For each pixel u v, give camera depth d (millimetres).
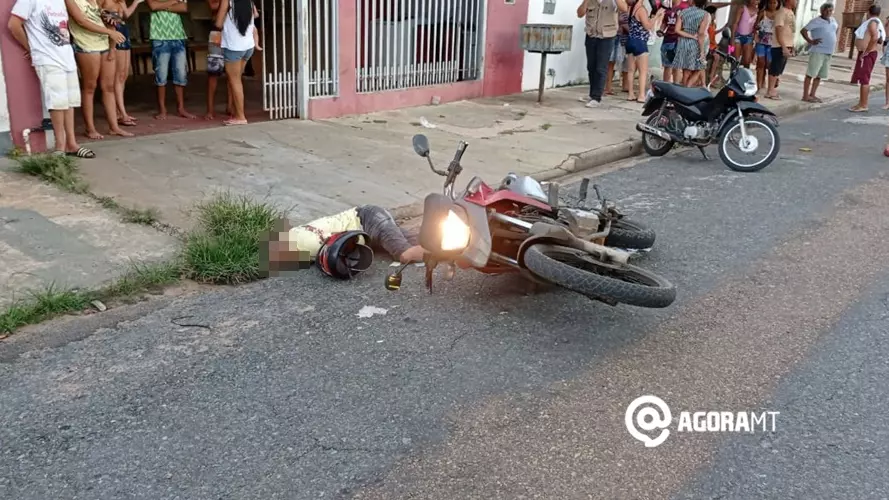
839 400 4062
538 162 8883
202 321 4742
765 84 16406
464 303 5137
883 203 7902
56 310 4695
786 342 4719
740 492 3309
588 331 4793
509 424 3762
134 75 12797
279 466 3385
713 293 5441
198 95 11508
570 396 4035
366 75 10828
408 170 8156
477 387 4090
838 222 7199
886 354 4582
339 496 3207
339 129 9719
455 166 4945
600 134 10523
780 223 7133
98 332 4535
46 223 5934
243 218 5934
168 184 7020
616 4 12039
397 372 4215
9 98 7148
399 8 11109
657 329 4852
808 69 15242
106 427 3627
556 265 4402
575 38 14547
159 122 9422
